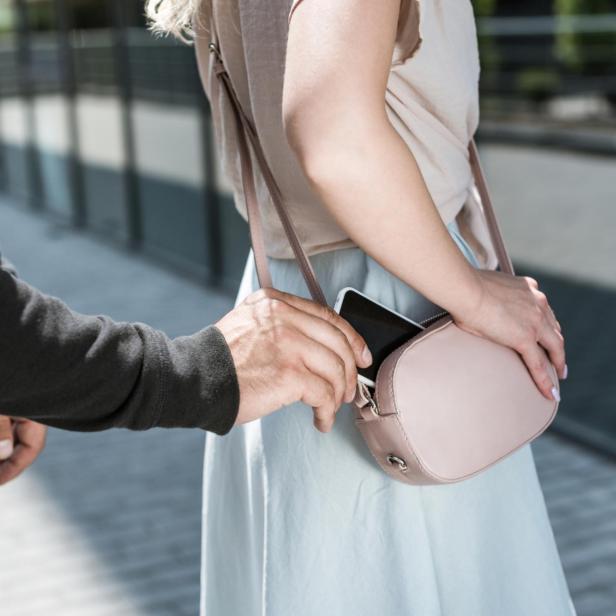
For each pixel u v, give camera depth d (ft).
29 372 3.43
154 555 12.71
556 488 13.84
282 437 4.67
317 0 3.59
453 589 4.64
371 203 3.59
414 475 4.23
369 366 4.18
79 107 30.48
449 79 4.26
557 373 4.49
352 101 3.52
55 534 13.41
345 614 4.60
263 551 4.87
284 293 3.95
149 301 24.23
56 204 34.35
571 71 13.16
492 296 4.15
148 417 3.59
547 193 14.24
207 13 4.74
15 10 33.45
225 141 4.82
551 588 4.90
